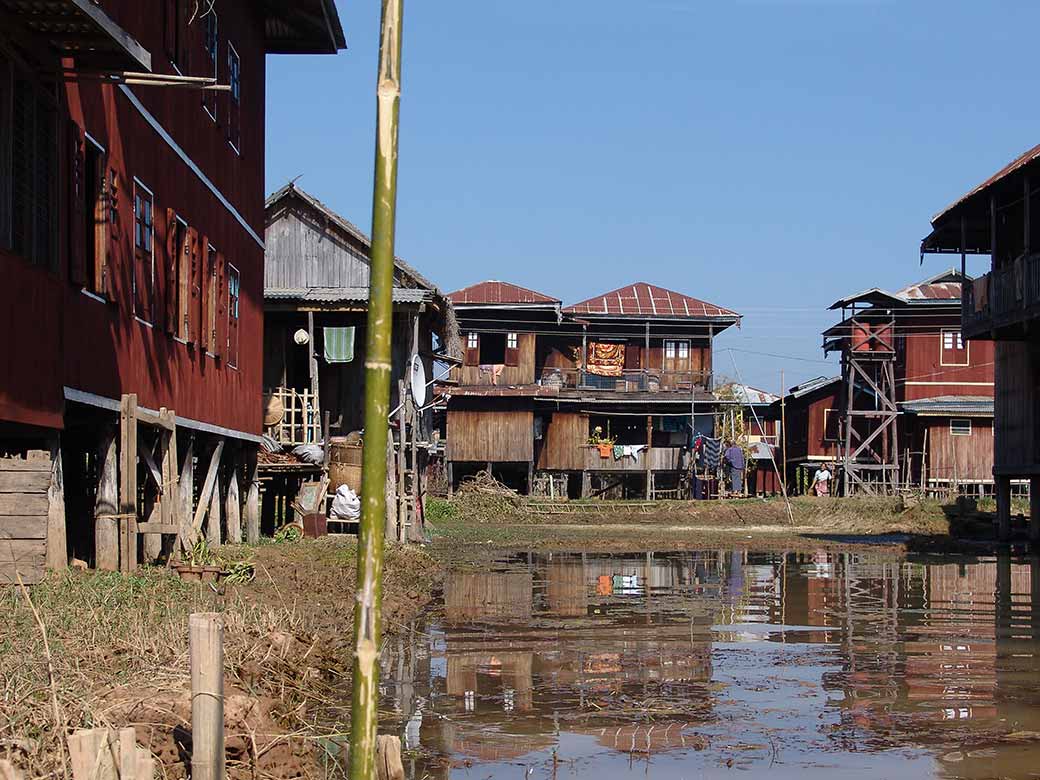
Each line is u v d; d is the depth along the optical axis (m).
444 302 28.12
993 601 17.70
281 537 21.95
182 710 6.60
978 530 37.88
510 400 51.62
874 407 55.41
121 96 13.82
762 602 17.53
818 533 40.06
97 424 13.74
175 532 13.95
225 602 11.39
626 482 55.69
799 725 8.78
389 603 15.59
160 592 11.47
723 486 52.97
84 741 5.02
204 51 17.67
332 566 17.58
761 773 7.41
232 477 20.31
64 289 11.99
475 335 52.50
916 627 14.56
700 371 54.00
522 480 54.16
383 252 3.32
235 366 20.00
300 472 24.00
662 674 10.97
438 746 8.15
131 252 14.27
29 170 11.21
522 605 16.88
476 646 12.70
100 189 13.13
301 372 28.19
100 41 11.09
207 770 5.29
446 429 52.16
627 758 7.80
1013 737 8.39
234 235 19.95
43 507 11.20
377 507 3.34
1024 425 30.39
